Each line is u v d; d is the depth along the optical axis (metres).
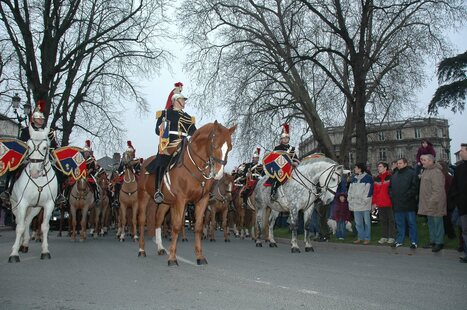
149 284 6.62
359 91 21.33
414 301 5.49
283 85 26.67
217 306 5.20
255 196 15.08
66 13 24.05
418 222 16.44
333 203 15.64
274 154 12.66
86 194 16.55
